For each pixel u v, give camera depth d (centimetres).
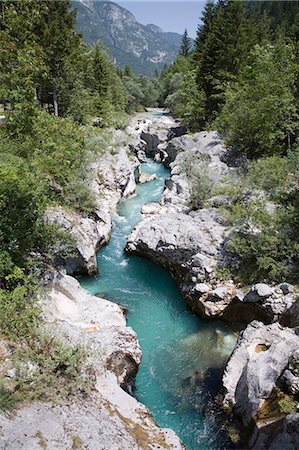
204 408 1127
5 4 1847
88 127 3109
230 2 3819
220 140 3162
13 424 746
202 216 1919
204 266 1579
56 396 858
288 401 906
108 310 1354
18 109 1681
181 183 2503
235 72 3909
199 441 1029
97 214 2062
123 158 2892
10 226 1127
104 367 1035
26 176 1289
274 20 7206
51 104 3428
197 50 4981
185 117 4231
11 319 977
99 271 1847
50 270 1370
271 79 2608
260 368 1015
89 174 2239
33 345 959
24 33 1938
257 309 1415
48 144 1806
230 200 2020
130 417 916
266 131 2525
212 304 1480
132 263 1923
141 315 1544
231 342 1382
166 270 1852
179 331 1461
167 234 1770
